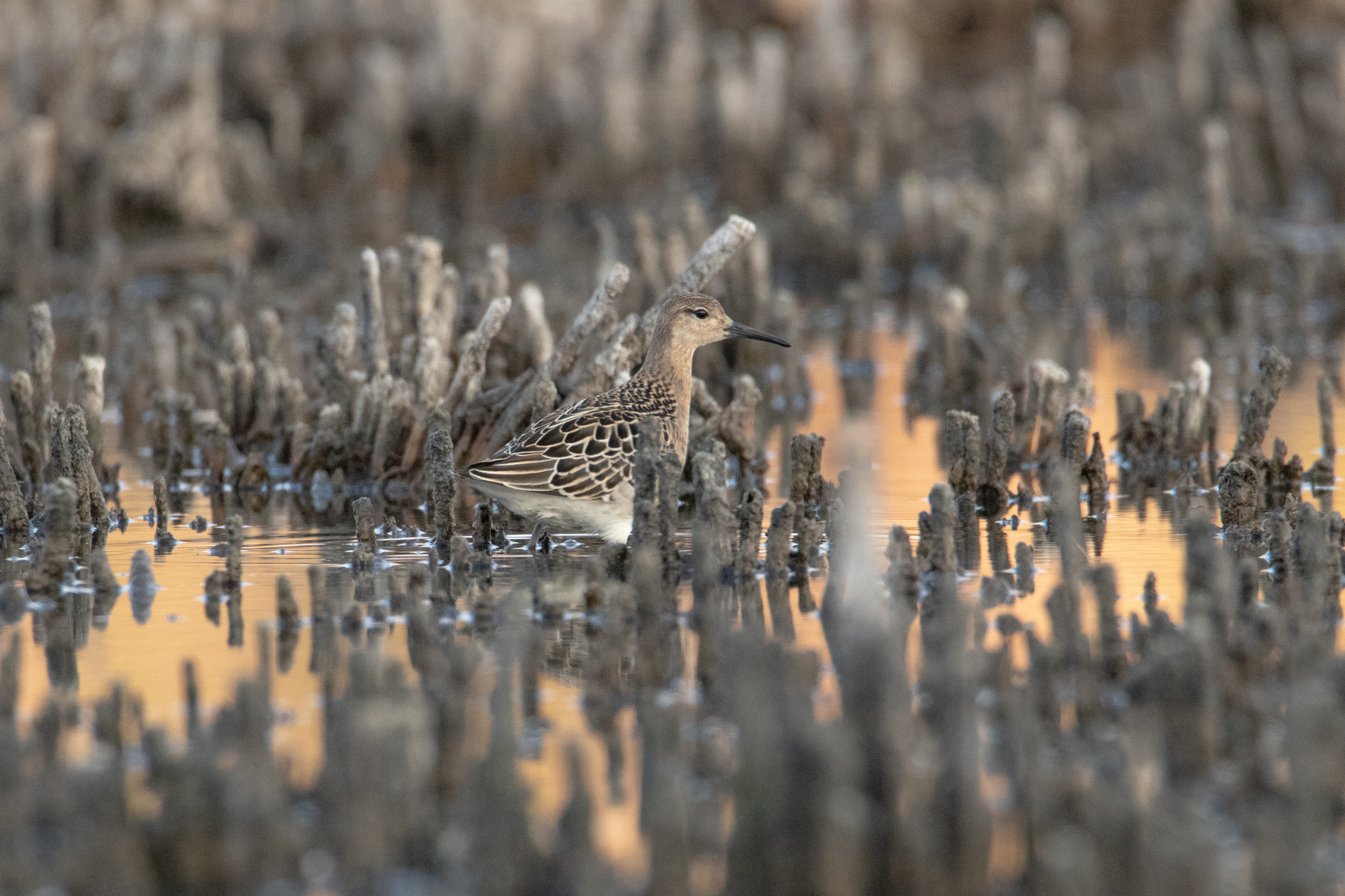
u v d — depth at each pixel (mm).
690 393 14188
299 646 9984
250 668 9484
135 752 7988
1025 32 45188
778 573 11656
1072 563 11055
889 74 39094
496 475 12078
